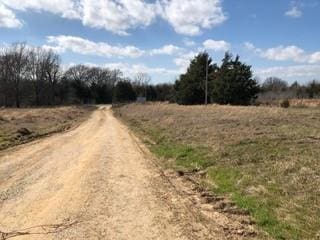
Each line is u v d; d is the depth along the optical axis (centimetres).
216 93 5556
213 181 1115
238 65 5562
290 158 1160
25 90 10469
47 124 3659
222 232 713
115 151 1792
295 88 8506
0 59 10062
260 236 689
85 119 5038
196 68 6550
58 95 11538
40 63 10681
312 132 1608
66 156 1634
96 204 890
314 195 838
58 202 903
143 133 2677
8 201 912
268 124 2036
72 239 671
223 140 1641
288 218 750
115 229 725
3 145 2000
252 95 5469
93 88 12812
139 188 1051
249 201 876
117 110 7962
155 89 12825
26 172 1268
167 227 740
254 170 1103
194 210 852
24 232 706
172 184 1105
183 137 1978
